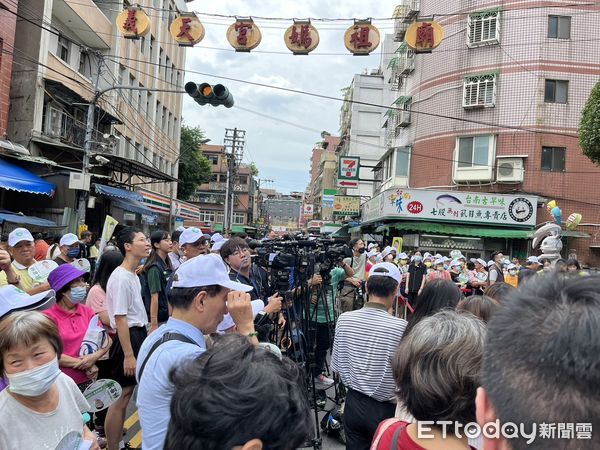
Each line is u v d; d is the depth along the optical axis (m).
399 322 2.94
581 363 0.79
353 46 9.52
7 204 13.01
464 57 20.48
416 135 22.56
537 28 19.09
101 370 3.74
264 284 5.70
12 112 12.86
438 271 10.46
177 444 1.20
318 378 5.85
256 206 72.69
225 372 1.23
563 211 18.78
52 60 13.99
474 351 1.50
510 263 12.62
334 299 6.68
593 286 0.88
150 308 4.64
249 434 1.15
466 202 18.52
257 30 9.55
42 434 2.13
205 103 9.12
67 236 6.05
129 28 9.85
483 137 19.89
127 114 21.34
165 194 29.70
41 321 2.14
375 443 1.67
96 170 15.88
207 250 5.71
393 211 18.78
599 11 19.02
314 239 6.05
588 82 19.02
